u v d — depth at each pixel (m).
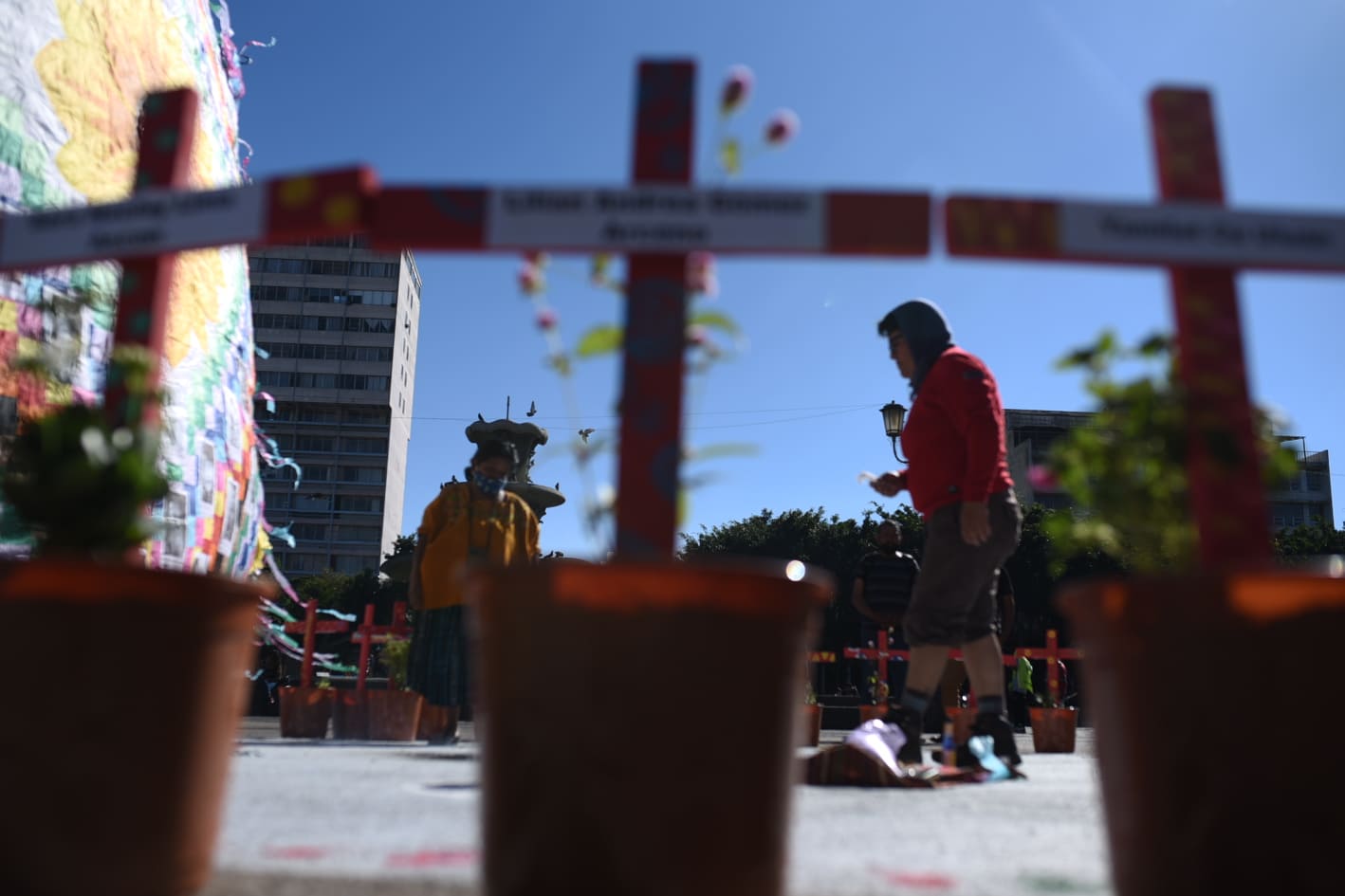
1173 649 1.60
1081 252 1.80
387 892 1.83
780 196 1.80
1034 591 36.38
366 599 53.97
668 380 1.77
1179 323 1.84
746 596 1.56
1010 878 2.09
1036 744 7.89
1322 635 1.53
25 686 1.63
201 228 1.97
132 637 1.68
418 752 5.42
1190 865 1.56
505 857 1.54
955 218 1.79
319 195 1.87
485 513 6.08
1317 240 1.84
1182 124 1.92
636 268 1.81
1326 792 1.51
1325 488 77.56
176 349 5.16
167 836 1.72
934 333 4.39
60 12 4.68
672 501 1.73
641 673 1.51
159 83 5.37
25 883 1.62
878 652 10.70
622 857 1.48
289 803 3.07
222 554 5.50
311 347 101.25
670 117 1.88
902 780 3.92
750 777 1.55
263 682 16.05
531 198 1.83
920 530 37.19
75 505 1.79
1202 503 1.78
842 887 1.98
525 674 1.55
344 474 99.31
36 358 2.64
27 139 4.41
